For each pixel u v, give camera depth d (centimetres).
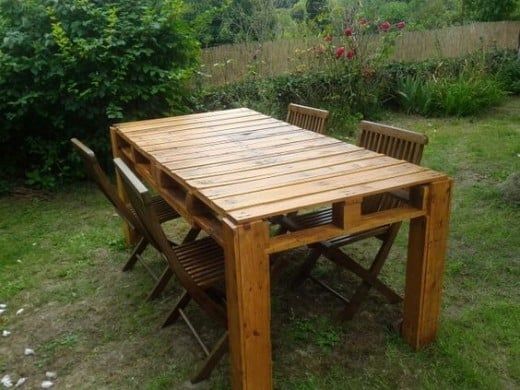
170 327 271
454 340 247
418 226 223
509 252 339
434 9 1248
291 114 381
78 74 471
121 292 309
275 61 746
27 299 305
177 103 531
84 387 229
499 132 648
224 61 704
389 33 781
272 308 284
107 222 421
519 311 272
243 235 174
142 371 238
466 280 307
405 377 226
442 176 216
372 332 259
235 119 357
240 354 189
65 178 513
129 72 484
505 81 872
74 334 269
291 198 190
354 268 261
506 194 426
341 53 716
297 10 1147
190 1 834
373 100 753
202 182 211
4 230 413
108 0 499
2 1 471
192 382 227
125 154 330
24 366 246
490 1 1050
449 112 762
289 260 335
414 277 232
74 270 339
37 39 473
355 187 201
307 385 223
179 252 256
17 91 466
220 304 253
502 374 226
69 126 499
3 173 511
